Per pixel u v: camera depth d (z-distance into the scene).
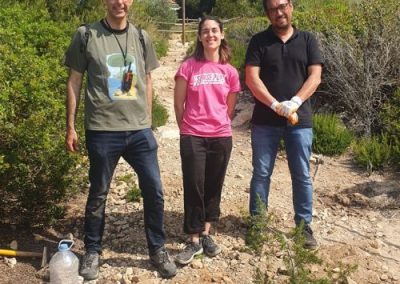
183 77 4.23
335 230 5.06
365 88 7.96
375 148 6.77
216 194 4.45
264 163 4.59
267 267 4.24
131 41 3.95
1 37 5.46
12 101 4.47
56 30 7.57
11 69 4.69
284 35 4.42
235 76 4.31
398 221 5.31
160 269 4.19
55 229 4.97
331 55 8.26
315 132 7.29
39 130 4.49
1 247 4.60
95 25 3.89
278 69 4.40
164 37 21.11
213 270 4.30
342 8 11.67
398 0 9.28
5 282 4.12
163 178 6.13
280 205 5.51
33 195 4.71
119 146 3.97
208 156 4.29
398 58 8.14
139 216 5.17
